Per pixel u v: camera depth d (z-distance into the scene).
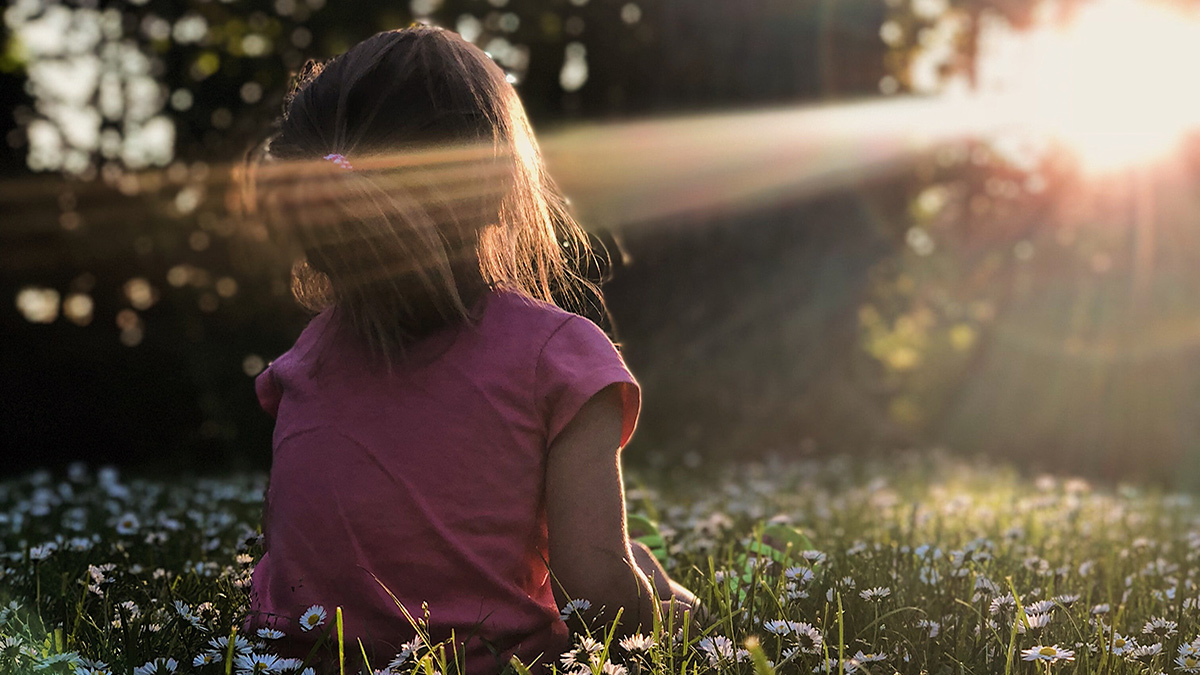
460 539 1.85
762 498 7.06
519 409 1.86
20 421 13.08
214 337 13.67
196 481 8.64
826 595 2.52
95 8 15.51
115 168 15.06
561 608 1.95
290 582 1.91
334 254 1.86
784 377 14.76
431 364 1.90
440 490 1.86
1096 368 14.62
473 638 1.84
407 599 1.86
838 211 15.41
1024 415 15.33
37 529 4.34
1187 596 3.03
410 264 1.83
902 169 16.92
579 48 16.88
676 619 2.05
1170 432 13.70
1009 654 2.02
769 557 2.94
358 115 1.87
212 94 15.94
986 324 16.45
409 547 1.85
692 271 14.84
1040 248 16.44
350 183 1.80
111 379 13.34
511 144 1.93
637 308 14.69
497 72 1.98
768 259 14.98
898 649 2.24
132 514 4.65
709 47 15.13
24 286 13.64
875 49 15.88
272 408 2.24
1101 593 3.20
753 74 15.12
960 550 3.70
